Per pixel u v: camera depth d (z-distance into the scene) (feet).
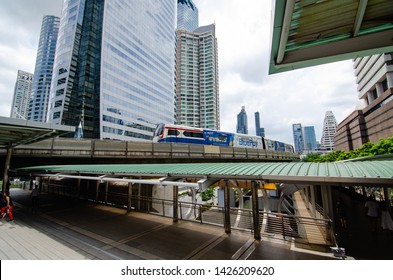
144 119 233.76
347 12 15.46
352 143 210.38
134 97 220.43
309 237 24.48
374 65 167.73
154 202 43.52
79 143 49.90
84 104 174.81
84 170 31.71
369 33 17.71
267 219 26.81
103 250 21.57
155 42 264.72
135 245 22.97
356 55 18.61
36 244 22.74
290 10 13.12
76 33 183.32
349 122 212.43
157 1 275.39
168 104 286.05
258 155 103.30
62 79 179.01
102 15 190.29
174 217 32.35
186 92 420.77
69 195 59.47
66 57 181.78
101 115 180.55
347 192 72.18
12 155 41.22
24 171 42.88
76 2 189.57
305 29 17.01
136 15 232.32
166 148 65.36
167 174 21.97
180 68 422.41
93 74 184.14
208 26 475.31
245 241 24.00
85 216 35.63
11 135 32.81
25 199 54.03
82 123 171.42
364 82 188.34
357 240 27.37
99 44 187.11
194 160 75.56
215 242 23.71
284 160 127.65
